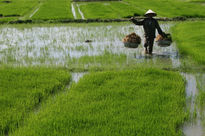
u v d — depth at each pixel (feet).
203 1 116.26
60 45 43.52
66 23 67.62
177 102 21.43
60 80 26.71
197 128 18.15
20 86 24.98
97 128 17.22
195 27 56.03
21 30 59.36
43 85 25.13
